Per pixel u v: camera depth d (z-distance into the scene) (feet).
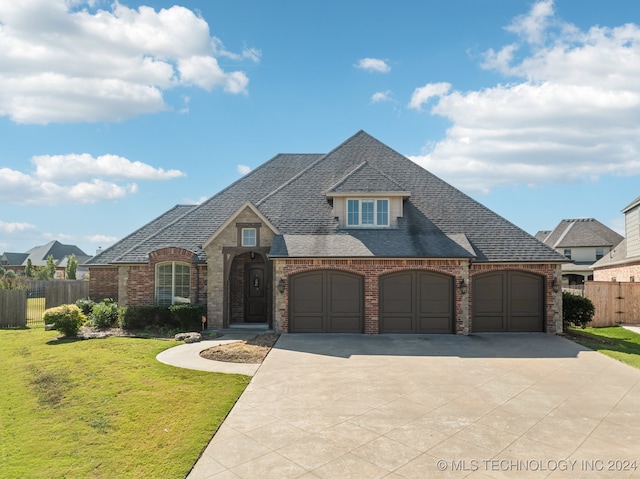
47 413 29.76
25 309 70.13
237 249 61.62
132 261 66.18
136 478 20.38
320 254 56.13
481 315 57.93
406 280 56.75
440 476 19.56
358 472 19.90
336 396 30.48
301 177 71.61
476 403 29.19
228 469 20.33
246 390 31.96
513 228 63.16
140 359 42.24
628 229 95.20
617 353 45.21
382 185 63.41
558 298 57.82
